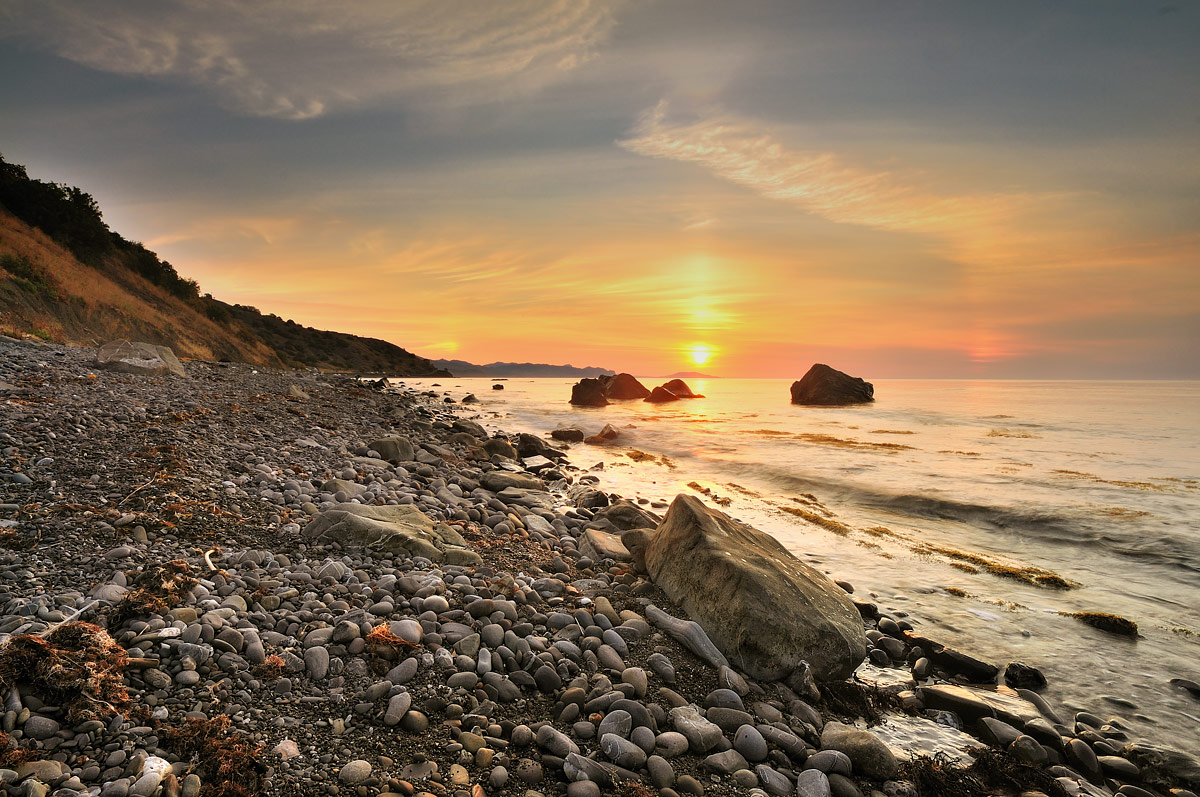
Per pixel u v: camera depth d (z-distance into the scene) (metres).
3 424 8.48
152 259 59.84
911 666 6.61
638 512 11.13
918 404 54.16
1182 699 5.98
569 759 3.94
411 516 8.25
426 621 5.41
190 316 56.97
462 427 25.09
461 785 3.60
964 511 13.17
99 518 6.12
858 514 13.43
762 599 5.98
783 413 43.28
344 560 6.64
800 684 5.57
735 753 4.43
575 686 4.88
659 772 4.04
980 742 5.18
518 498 12.54
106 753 3.26
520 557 8.23
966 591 8.83
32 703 3.44
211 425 11.57
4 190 44.25
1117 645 7.13
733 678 5.39
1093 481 16.30
